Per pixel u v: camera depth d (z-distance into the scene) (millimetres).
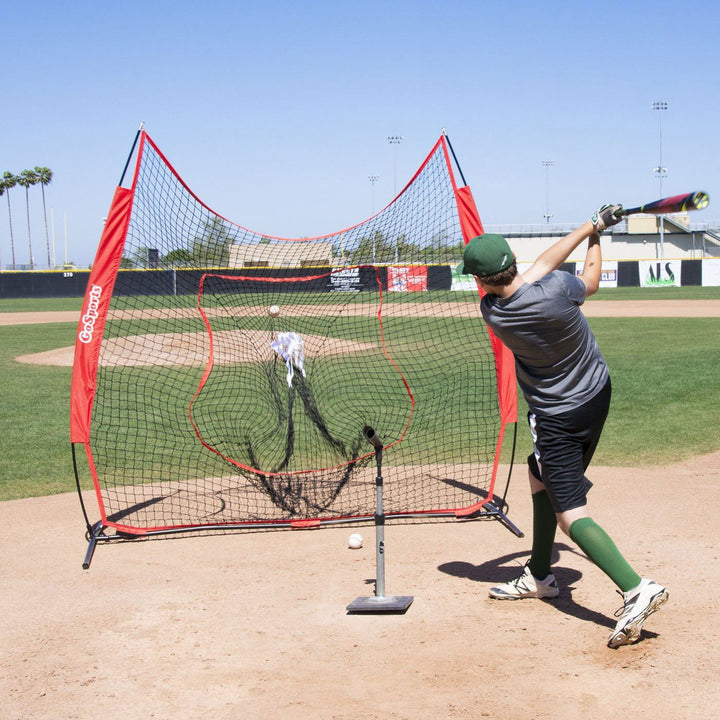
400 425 9516
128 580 4797
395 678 3438
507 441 8766
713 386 11688
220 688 3420
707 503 6008
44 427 9977
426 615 4129
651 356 15516
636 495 6289
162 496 6758
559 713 3080
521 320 3611
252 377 11055
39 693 3432
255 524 5832
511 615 4098
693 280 52250
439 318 9812
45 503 6621
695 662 3467
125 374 12758
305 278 7984
